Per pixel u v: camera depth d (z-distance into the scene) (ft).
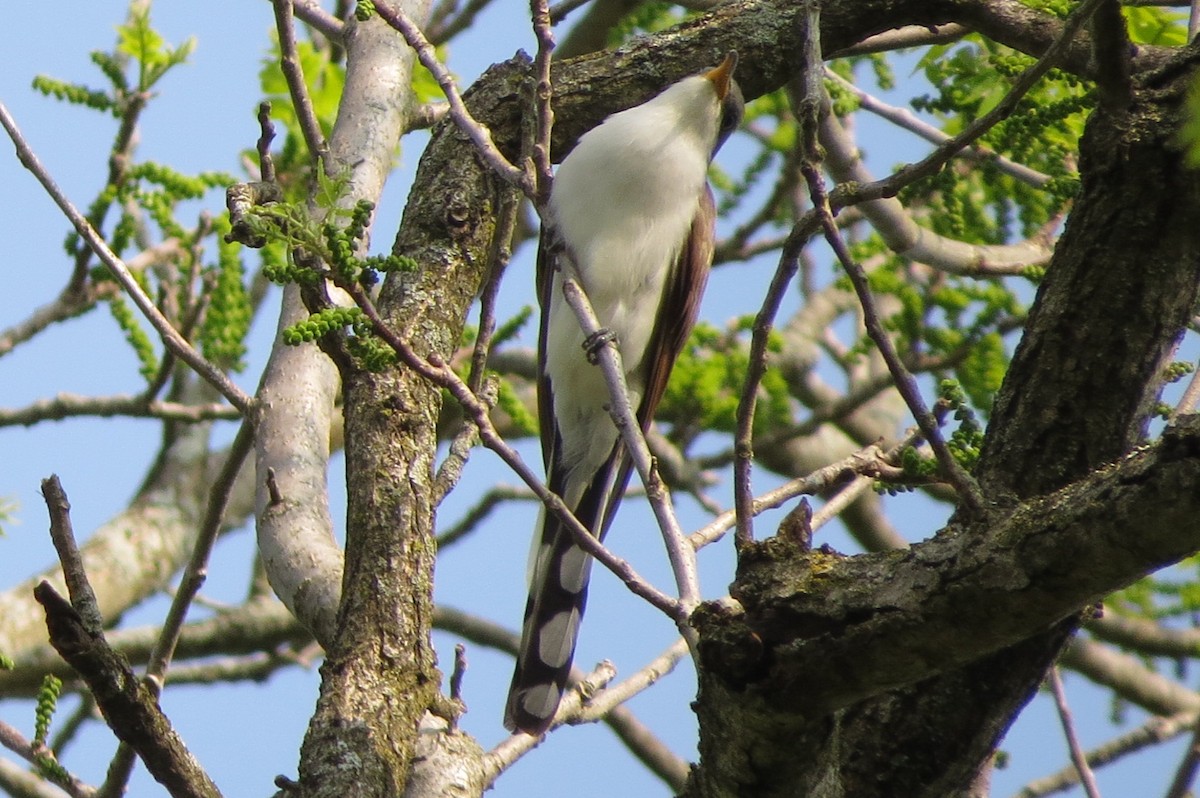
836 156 38.68
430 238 28.14
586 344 22.61
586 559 29.04
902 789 23.48
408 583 22.77
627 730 49.42
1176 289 23.89
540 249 34.78
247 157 41.93
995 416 25.23
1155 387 24.54
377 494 23.56
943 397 26.25
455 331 27.12
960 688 23.16
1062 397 24.41
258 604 48.67
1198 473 14.57
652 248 33.78
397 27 22.53
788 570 17.16
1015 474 24.59
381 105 30.27
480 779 23.47
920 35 34.06
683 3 36.83
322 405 28.66
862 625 16.47
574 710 27.25
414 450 24.35
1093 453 24.36
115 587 46.73
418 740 22.59
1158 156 23.13
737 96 33.50
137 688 18.29
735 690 16.99
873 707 23.70
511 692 27.45
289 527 26.73
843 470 25.84
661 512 19.77
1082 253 24.21
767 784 17.94
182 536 48.65
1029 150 34.94
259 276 47.78
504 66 31.22
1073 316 24.30
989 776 25.82
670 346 35.40
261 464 27.73
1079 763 29.63
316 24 33.47
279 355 28.96
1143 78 23.98
